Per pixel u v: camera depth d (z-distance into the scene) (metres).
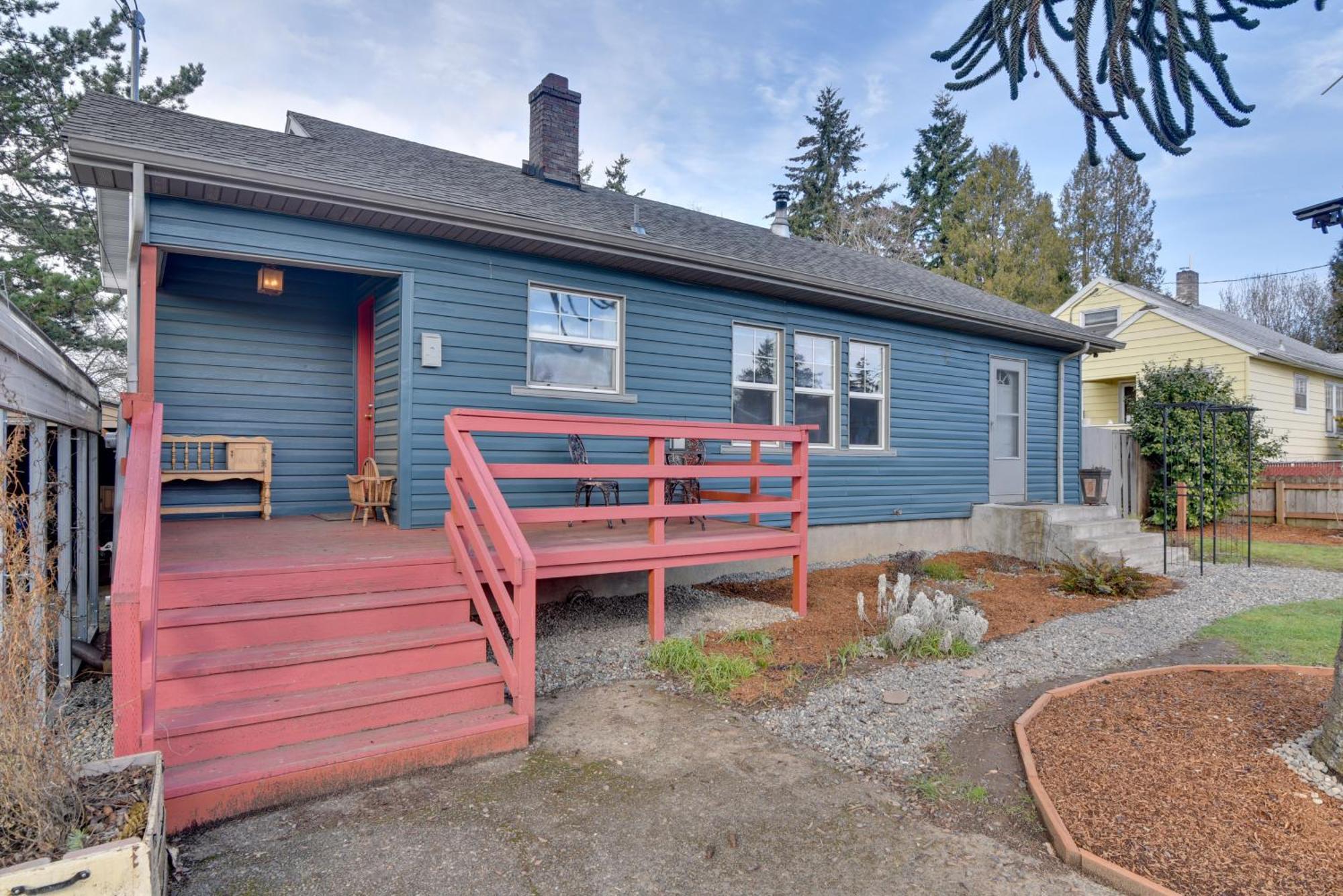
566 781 3.38
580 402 7.06
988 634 6.02
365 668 3.83
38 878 1.84
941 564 8.83
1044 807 3.04
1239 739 3.68
